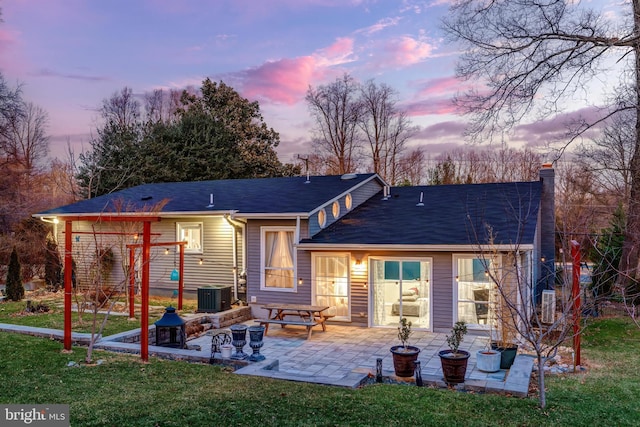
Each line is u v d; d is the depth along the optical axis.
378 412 6.29
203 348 11.30
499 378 8.71
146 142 30.81
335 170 38.25
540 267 16.95
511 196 16.58
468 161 37.84
